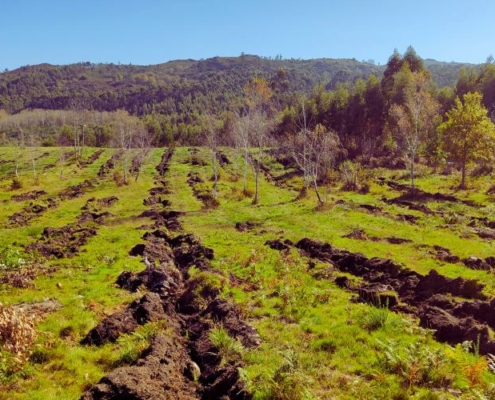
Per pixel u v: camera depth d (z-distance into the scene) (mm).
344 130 75812
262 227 29594
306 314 12828
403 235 25359
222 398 7980
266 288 15469
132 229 28391
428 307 12422
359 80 78688
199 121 149000
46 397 7988
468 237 24641
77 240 24734
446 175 52906
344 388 8539
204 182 56250
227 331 11125
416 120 45406
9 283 15727
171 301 14289
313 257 20844
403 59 82438
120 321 11367
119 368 8195
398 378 8758
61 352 9812
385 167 63906
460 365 9070
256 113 48781
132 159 78750
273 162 72562
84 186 54000
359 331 11266
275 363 9406
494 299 12312
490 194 39250
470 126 43281
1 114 160500
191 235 25359
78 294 14531
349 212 34188
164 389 8109
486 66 77938
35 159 79500
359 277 17219
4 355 9031
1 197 46594
